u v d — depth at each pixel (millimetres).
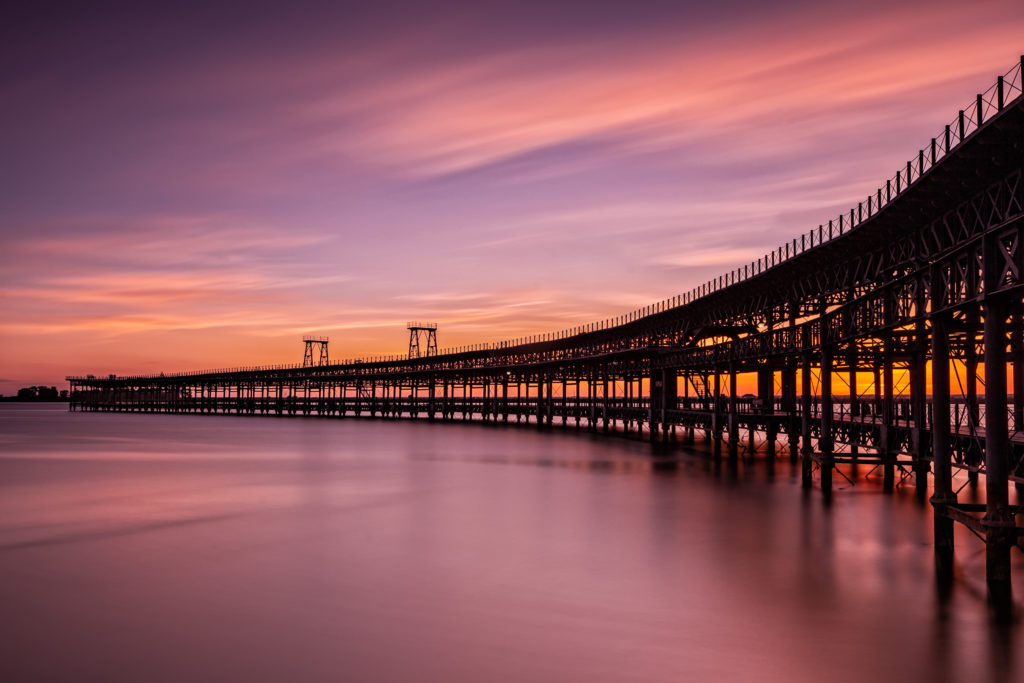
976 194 26031
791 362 65250
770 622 22609
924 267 30078
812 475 54250
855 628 21984
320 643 21484
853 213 39219
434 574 28469
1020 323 34156
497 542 33969
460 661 19969
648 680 18703
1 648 21578
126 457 82000
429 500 47219
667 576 27688
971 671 19000
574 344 127500
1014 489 46750
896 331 38500
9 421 182875
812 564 28969
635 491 49375
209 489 54531
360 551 32594
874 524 36312
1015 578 25641
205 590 27000
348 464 71812
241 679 19219
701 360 77500
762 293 60031
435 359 172000
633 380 119812
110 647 21531
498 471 63406
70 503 48094
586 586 26578
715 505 42812
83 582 28391
